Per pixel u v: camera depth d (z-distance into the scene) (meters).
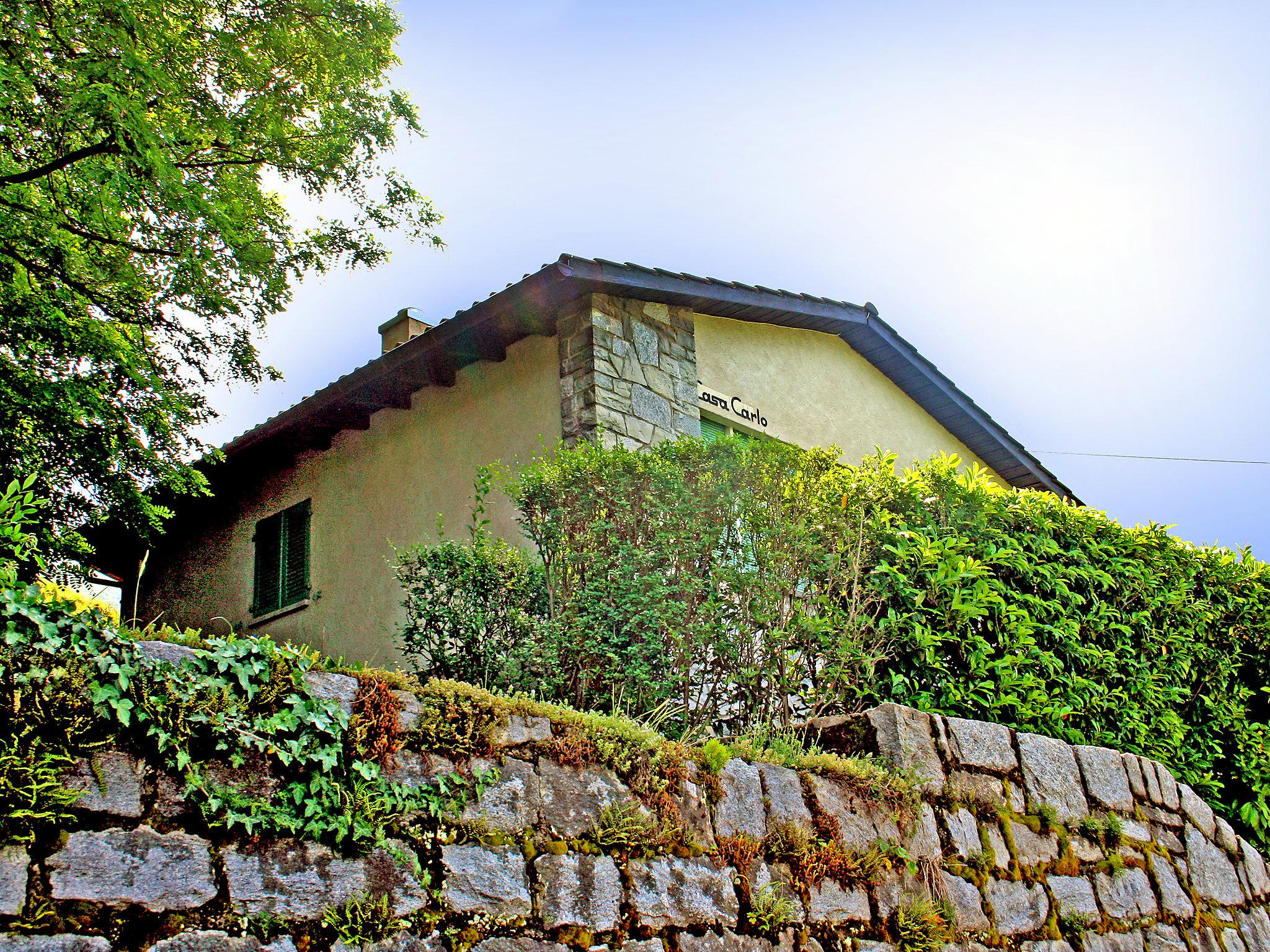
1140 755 6.92
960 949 4.80
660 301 8.84
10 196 7.36
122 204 7.48
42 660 2.73
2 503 3.44
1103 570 7.14
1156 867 6.15
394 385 9.52
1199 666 7.76
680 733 5.21
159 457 8.97
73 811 2.67
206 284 8.62
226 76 8.58
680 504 5.53
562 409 8.21
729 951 4.03
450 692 3.70
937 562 5.98
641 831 3.97
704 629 5.36
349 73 9.01
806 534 5.62
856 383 11.70
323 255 9.36
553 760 3.88
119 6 7.08
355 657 9.52
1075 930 5.39
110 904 2.65
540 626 5.33
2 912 2.47
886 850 4.80
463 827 3.49
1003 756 5.63
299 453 11.15
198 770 2.94
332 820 3.15
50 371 8.13
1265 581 8.36
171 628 3.15
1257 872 7.12
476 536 6.12
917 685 5.84
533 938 3.49
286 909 2.96
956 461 6.74
